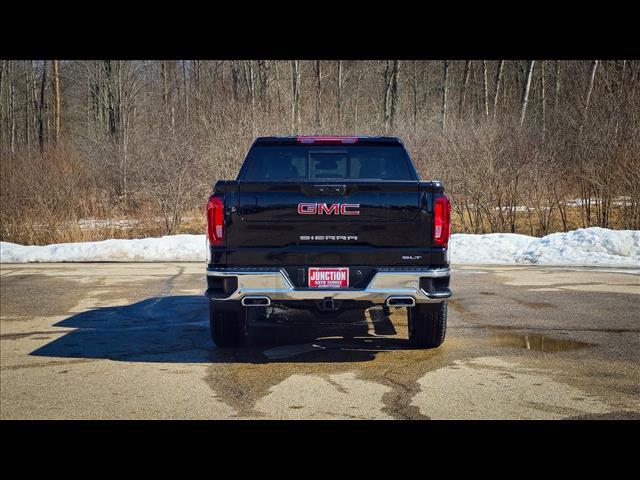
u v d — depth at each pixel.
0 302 9.48
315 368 5.79
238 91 33.78
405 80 48.91
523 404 4.78
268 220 5.65
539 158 19.88
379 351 6.39
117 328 7.65
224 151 22.19
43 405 4.90
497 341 6.75
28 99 50.59
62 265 14.24
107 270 13.19
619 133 18.47
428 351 6.36
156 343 6.86
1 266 14.16
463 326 7.49
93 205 21.02
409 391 5.10
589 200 17.62
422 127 23.61
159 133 23.86
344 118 29.31
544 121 24.61
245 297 5.64
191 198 21.30
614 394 5.00
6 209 19.02
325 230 5.65
